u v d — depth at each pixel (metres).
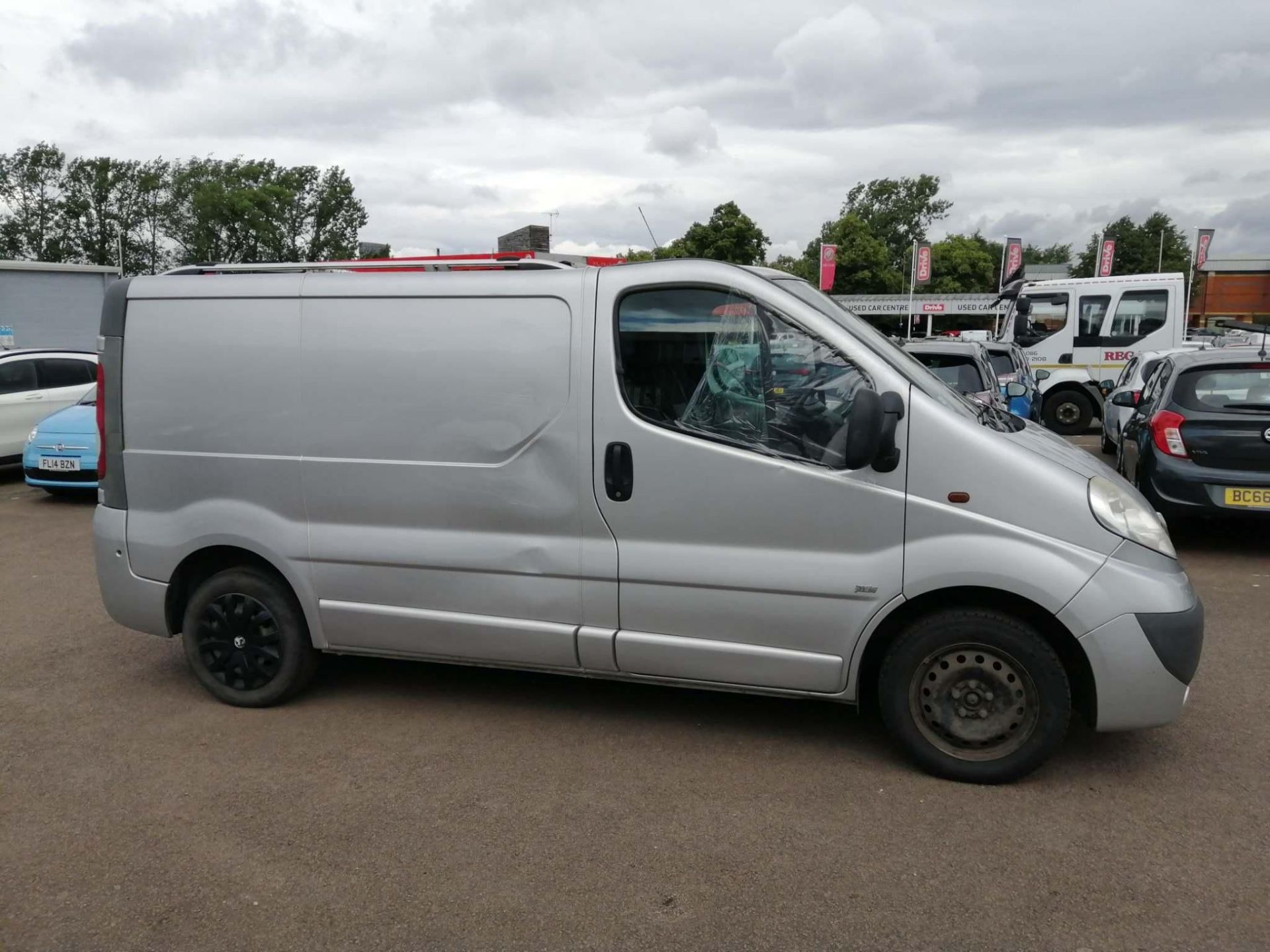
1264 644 5.60
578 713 4.64
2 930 2.96
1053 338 17.73
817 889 3.14
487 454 4.19
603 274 4.05
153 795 3.83
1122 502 3.75
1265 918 2.97
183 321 4.58
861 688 3.98
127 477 4.73
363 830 3.55
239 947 2.88
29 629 6.09
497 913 3.03
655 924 2.96
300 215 78.56
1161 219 105.81
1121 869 3.24
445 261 4.43
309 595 4.52
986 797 3.75
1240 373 7.55
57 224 74.44
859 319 4.47
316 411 4.40
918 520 3.73
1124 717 3.66
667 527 4.00
